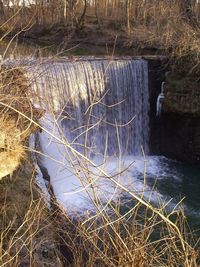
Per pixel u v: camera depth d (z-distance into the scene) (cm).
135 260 402
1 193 629
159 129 1538
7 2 1905
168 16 1991
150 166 1423
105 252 419
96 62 1457
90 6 2980
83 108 1427
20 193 643
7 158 661
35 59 930
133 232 419
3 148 662
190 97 1438
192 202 1158
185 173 1385
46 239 522
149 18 2359
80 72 1413
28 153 782
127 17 2333
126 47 1998
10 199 620
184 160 1504
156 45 1820
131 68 1506
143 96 1541
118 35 2183
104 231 424
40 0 2364
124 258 401
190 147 1488
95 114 1460
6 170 660
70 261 521
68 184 998
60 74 1359
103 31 2302
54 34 2234
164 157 1531
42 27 2272
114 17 2666
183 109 1446
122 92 1507
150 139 1560
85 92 1428
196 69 1449
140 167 1398
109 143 1493
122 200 991
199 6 2002
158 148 1552
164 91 1480
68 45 2092
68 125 1377
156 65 1531
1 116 666
